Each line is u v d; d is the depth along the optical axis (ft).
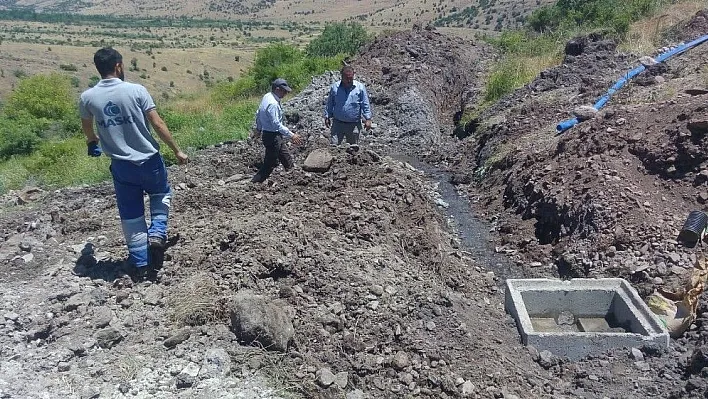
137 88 15.79
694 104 25.86
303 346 14.53
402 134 41.09
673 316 17.87
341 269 17.70
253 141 34.91
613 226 22.39
